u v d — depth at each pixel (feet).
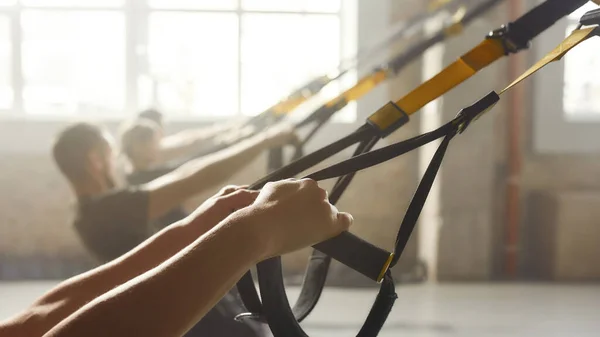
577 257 14.24
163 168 9.08
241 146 6.38
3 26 15.84
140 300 1.87
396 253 2.38
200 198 14.25
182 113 16.11
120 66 16.07
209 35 16.03
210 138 11.68
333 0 15.94
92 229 7.00
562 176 15.47
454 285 13.91
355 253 2.33
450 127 2.51
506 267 15.10
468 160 14.21
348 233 2.33
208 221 2.94
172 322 1.86
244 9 15.96
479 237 14.30
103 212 6.88
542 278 14.56
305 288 2.87
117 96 16.12
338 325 10.50
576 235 14.20
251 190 2.99
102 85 16.11
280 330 2.35
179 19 15.99
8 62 15.89
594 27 2.66
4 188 15.43
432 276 14.48
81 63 16.02
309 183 2.15
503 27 3.13
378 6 15.07
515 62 14.76
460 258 14.30
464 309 11.71
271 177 3.07
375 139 3.13
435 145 13.99
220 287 1.93
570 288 13.52
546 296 12.76
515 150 15.03
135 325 1.85
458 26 5.41
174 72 16.10
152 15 15.98
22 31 15.89
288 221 2.06
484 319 10.96
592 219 14.21
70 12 15.93
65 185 15.49
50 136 15.51
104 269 2.96
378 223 15.57
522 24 3.10
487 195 14.26
